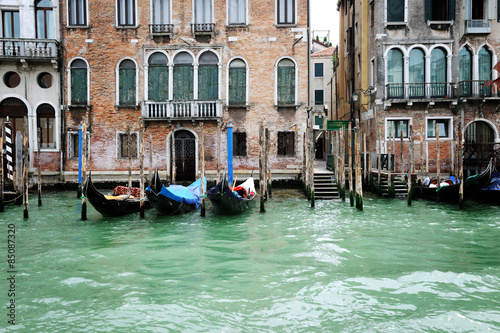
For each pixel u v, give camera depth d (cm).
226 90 1956
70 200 1672
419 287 661
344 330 526
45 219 1273
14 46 1908
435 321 545
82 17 1961
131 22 1959
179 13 1947
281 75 1953
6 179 1834
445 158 1992
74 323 544
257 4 1939
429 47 1972
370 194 1820
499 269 756
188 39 1953
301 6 1933
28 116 1964
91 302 613
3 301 617
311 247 925
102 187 1964
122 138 1991
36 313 576
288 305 599
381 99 1991
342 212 1390
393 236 1036
